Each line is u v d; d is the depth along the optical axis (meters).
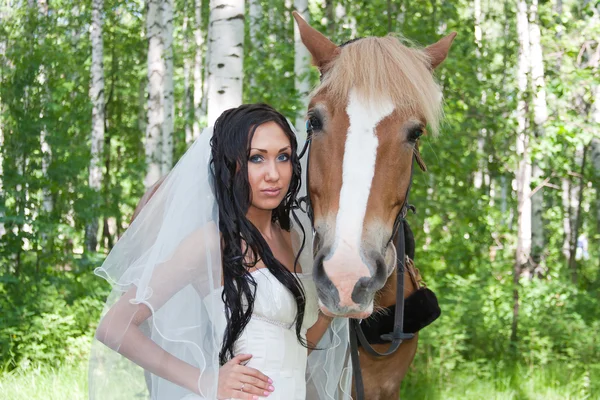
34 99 7.62
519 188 7.39
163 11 12.80
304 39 2.69
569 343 6.52
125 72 20.91
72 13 19.36
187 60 19.03
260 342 2.22
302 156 2.71
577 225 12.70
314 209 2.44
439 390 5.32
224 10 5.04
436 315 3.09
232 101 5.05
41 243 7.33
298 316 2.28
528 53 10.80
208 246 2.20
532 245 11.51
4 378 5.06
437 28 9.00
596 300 8.45
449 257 8.61
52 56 8.55
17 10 14.45
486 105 8.87
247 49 11.75
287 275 2.23
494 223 10.23
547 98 10.07
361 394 2.87
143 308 2.17
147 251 2.33
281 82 8.58
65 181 7.97
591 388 5.52
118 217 11.54
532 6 10.34
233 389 2.08
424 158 8.02
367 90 2.32
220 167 2.23
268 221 2.43
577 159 13.31
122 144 21.36
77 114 9.15
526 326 6.89
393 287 2.96
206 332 2.33
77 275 7.63
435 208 8.30
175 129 21.03
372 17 8.77
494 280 8.08
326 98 2.41
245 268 2.21
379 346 2.97
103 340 2.14
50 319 5.86
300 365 2.33
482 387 5.41
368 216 2.21
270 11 14.98
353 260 2.12
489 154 9.05
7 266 6.82
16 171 7.11
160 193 2.56
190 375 2.12
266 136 2.23
